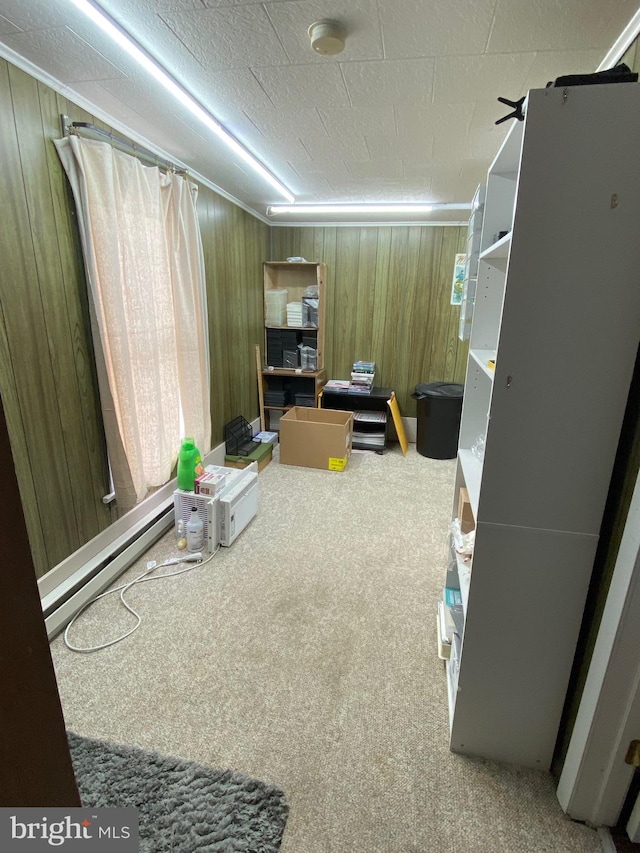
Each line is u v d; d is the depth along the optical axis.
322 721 1.46
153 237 2.29
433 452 3.97
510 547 1.17
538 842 1.14
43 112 1.65
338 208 3.62
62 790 0.66
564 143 0.91
